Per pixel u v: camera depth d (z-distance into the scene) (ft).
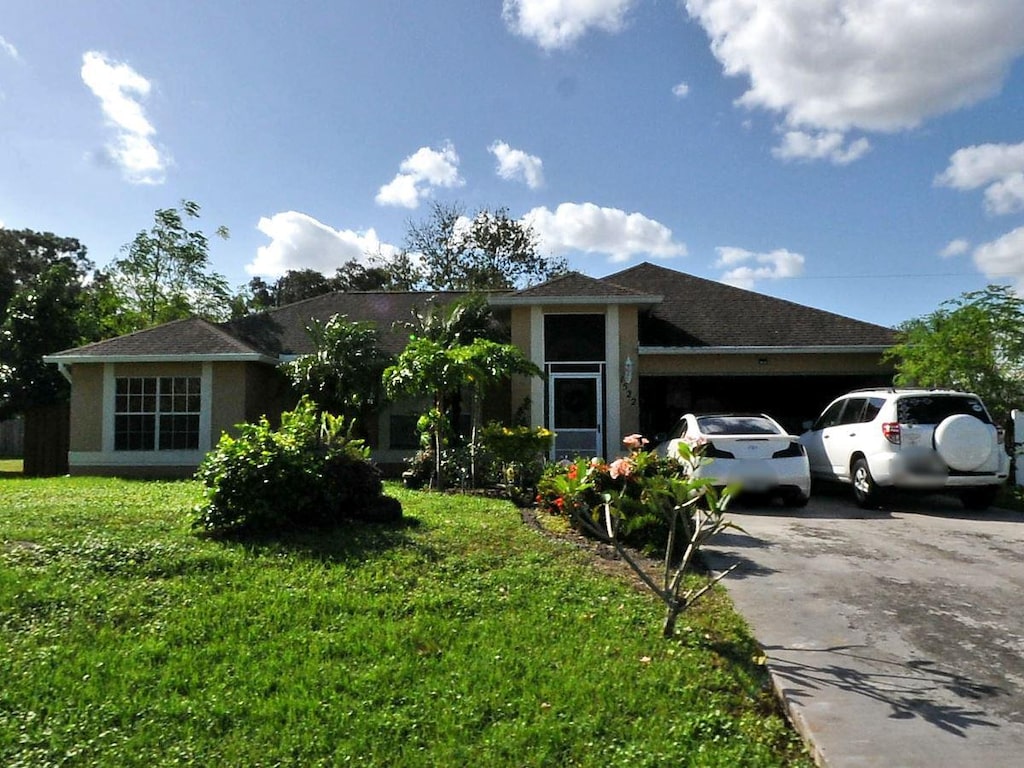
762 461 36.60
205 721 13.37
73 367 55.11
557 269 148.97
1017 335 43.19
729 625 18.33
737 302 61.26
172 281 93.97
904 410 37.22
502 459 40.96
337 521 26.91
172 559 21.95
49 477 56.39
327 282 152.76
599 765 12.03
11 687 14.47
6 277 126.62
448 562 22.75
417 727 13.17
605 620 18.33
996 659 16.44
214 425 54.29
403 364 41.39
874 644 17.34
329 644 16.51
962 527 32.35
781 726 13.61
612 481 27.43
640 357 54.95
